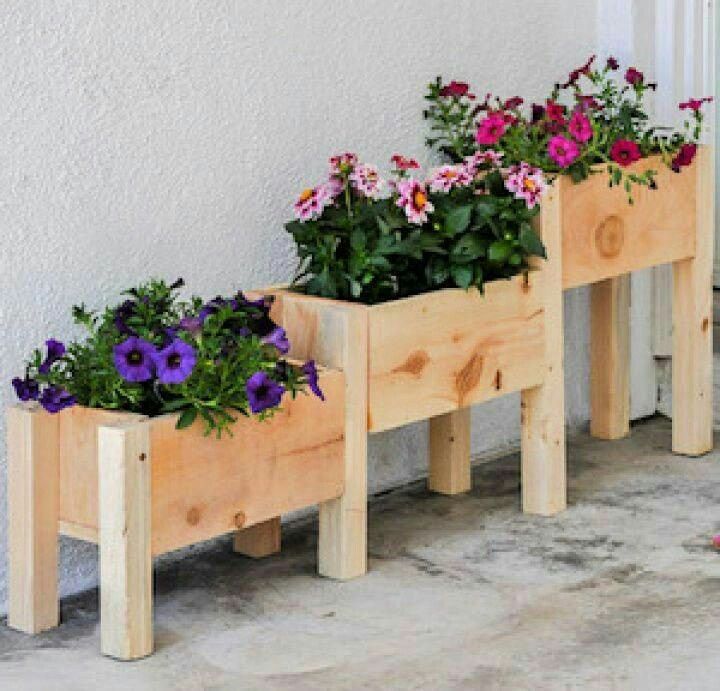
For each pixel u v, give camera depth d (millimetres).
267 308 3572
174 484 3271
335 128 4152
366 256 3709
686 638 3369
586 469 4582
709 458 4688
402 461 4480
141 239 3738
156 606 3584
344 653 3322
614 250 4289
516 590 3660
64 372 3383
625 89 4570
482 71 4555
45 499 3389
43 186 3531
